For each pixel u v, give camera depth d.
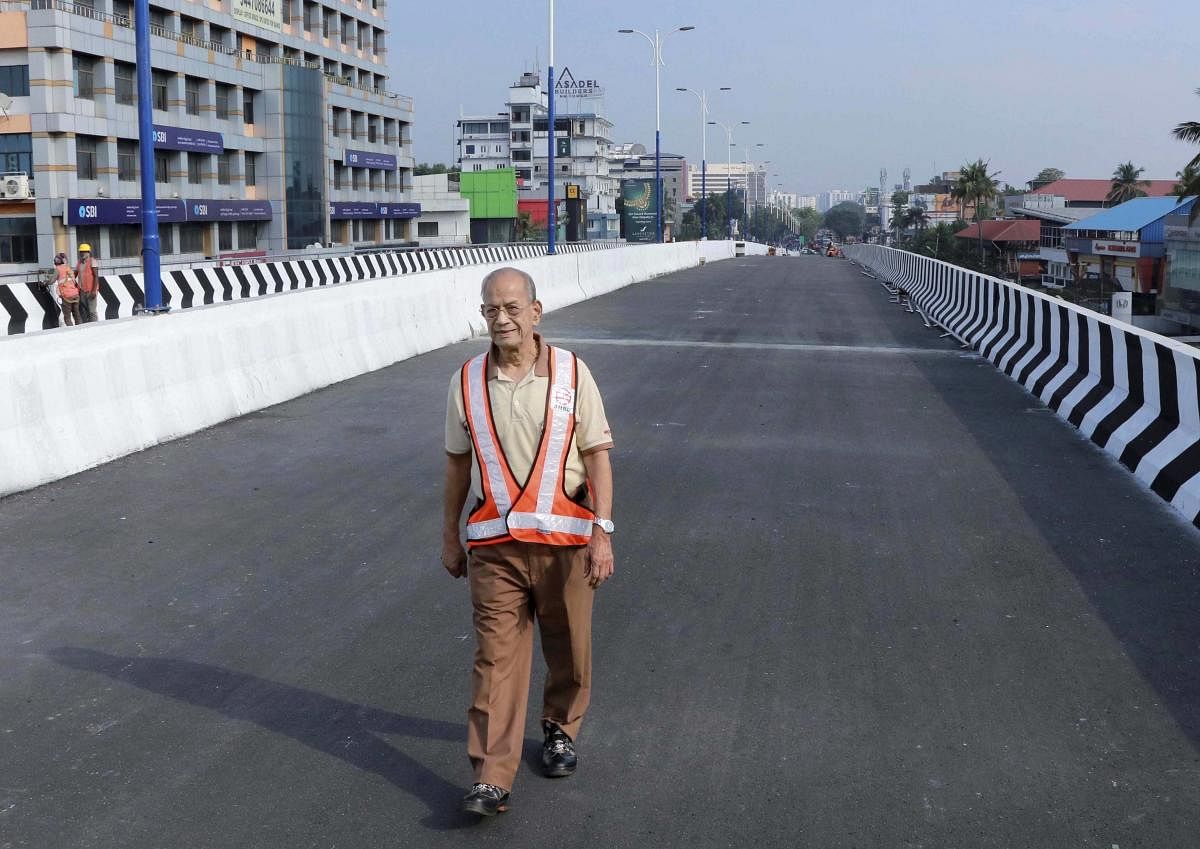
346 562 6.85
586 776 4.27
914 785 4.20
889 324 22.39
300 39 76.31
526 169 160.25
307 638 5.65
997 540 7.37
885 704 4.90
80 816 3.96
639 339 18.58
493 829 3.90
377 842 3.81
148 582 6.46
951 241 124.00
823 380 14.35
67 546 7.11
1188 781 4.25
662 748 4.49
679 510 8.04
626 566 6.78
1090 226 85.00
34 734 4.59
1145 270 76.12
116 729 4.64
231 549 7.09
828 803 4.07
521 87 159.50
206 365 11.23
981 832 3.88
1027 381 13.94
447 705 4.90
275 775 4.27
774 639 5.64
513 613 4.09
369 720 4.75
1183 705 4.92
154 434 10.15
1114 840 3.84
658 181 61.00
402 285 16.31
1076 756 4.44
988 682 5.14
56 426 8.96
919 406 12.53
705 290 32.69
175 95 59.38
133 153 56.16
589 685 4.36
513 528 3.96
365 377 14.27
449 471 4.20
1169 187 129.25
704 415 11.74
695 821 3.95
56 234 50.06
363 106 82.25
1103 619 5.95
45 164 49.59
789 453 9.96
